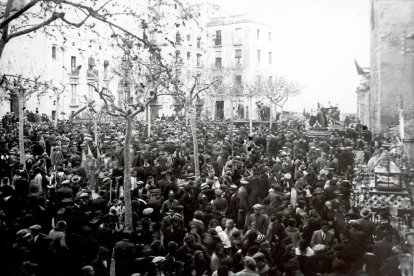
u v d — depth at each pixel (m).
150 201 11.96
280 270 8.80
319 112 34.84
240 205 12.85
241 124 47.88
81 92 57.81
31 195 10.82
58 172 15.66
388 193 12.92
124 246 8.58
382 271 8.06
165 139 26.23
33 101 52.25
